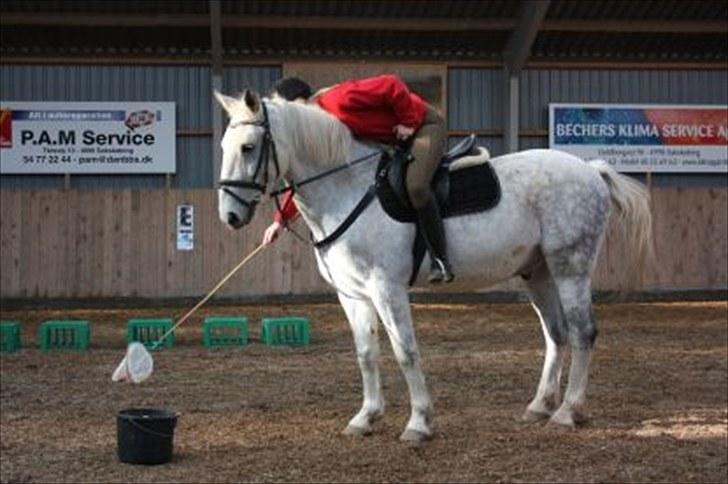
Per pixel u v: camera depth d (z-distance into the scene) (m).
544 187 8.52
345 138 8.01
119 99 20.73
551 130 21.50
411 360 8.12
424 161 7.89
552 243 8.51
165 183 20.86
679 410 9.52
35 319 17.88
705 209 20.88
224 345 14.04
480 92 21.56
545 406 8.95
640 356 13.09
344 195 8.01
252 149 7.73
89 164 20.58
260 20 19.72
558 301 8.91
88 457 7.80
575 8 20.56
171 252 19.84
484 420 9.02
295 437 8.43
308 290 19.98
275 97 8.27
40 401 10.07
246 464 7.55
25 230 19.62
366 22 20.16
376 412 8.51
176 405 9.81
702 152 21.84
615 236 20.05
